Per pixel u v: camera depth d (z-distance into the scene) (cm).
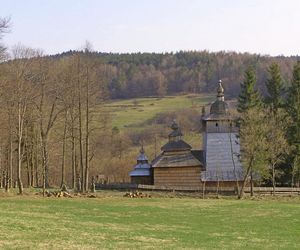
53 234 2945
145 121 17962
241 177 8100
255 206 5472
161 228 3619
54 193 5962
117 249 2556
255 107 8088
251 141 7081
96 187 8156
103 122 7288
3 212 3969
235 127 8444
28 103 6719
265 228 3875
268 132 7394
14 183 8206
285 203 5953
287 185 8612
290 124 8556
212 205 5494
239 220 4306
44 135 7275
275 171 8062
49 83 7069
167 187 7750
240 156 7825
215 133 8438
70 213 4238
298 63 9119
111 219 4006
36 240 2677
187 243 2923
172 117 17888
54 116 7350
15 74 6188
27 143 7675
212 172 8244
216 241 3097
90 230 3250
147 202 5600
